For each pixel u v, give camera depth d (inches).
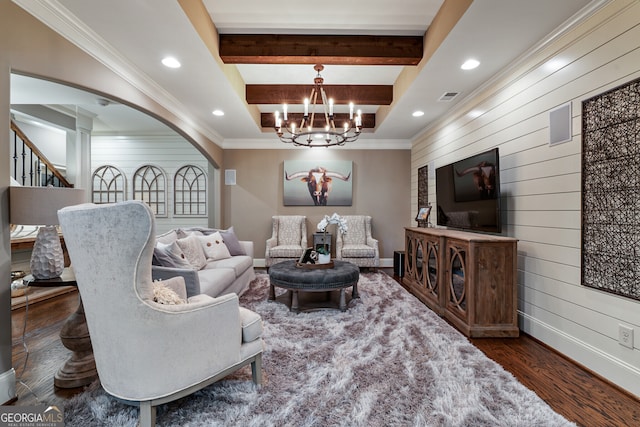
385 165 222.2
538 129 93.0
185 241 125.6
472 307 98.1
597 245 73.7
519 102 101.4
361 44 106.4
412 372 73.4
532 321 96.8
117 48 93.0
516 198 103.3
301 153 221.1
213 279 108.7
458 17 79.7
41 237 71.4
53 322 109.0
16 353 85.1
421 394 64.6
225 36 105.6
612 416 59.4
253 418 57.0
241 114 159.3
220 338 60.5
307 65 128.8
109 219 48.9
